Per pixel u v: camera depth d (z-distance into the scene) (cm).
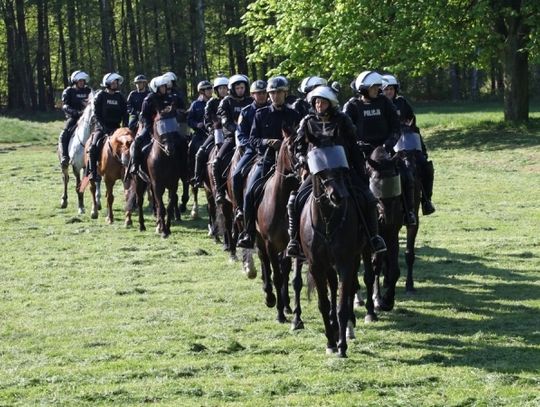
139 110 2317
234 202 1430
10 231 2097
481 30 3584
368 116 1271
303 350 1125
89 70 6900
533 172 2941
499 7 3756
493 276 1555
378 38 3712
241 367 1047
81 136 2316
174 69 6731
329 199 1025
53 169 3331
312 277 1100
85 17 6831
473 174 2950
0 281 1574
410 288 1455
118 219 2281
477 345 1134
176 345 1147
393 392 949
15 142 4288
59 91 7762
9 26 6694
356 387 966
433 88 6919
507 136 3694
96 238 2006
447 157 3403
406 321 1271
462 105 6006
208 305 1377
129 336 1203
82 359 1099
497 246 1819
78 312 1346
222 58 7488
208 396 945
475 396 927
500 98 6550
